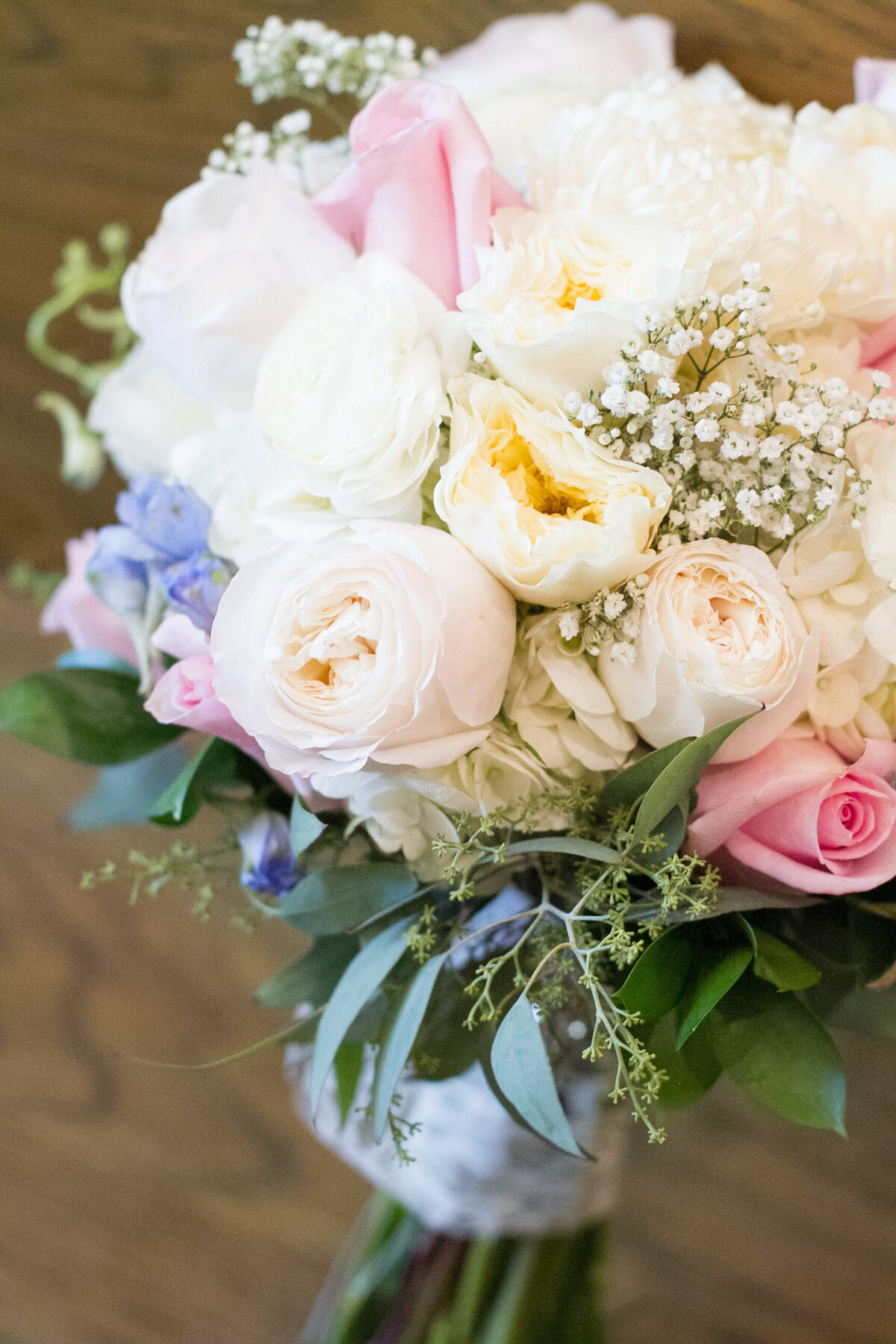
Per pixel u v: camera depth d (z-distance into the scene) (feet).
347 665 2.20
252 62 2.50
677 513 2.21
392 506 2.23
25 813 3.41
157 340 2.34
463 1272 2.91
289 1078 2.83
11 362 3.14
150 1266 3.28
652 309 2.15
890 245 2.30
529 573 2.16
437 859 2.30
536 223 2.24
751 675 2.18
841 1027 2.34
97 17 2.89
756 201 2.23
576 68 2.59
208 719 2.26
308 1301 3.19
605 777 2.27
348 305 2.26
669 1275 3.11
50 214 3.03
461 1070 2.34
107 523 3.27
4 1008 3.41
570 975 2.28
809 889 2.20
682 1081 2.27
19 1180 3.36
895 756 2.25
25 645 3.36
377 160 2.23
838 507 2.22
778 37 2.61
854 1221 3.05
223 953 3.30
